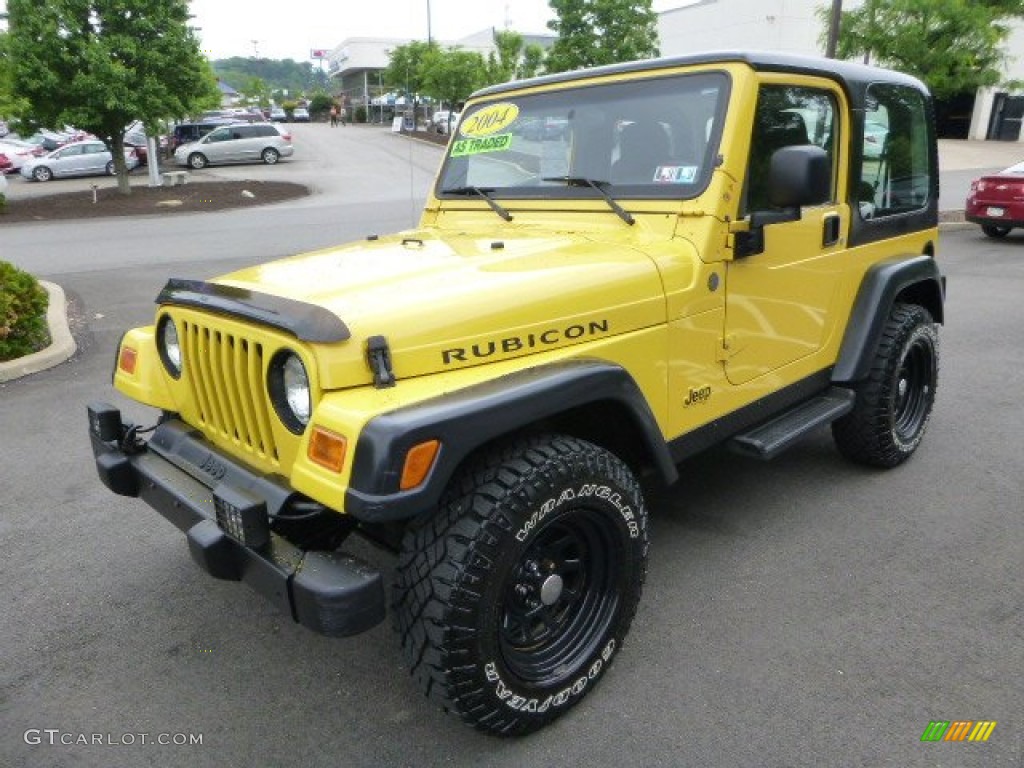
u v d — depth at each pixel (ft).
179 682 8.99
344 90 213.25
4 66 59.00
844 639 9.39
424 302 7.45
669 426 9.37
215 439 8.66
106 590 10.77
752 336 10.30
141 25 60.44
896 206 13.32
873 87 11.91
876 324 12.29
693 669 8.95
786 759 7.65
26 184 85.10
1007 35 51.13
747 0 98.48
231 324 7.76
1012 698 8.38
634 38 64.44
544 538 7.82
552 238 9.74
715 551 11.39
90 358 21.57
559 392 7.34
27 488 13.78
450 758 7.82
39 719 8.44
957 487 13.25
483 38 160.97
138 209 59.26
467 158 11.90
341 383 6.89
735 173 9.30
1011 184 37.73
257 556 7.23
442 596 6.89
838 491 13.17
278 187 71.31
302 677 9.06
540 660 8.01
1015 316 24.61
